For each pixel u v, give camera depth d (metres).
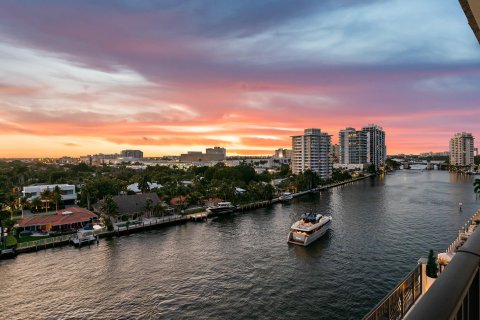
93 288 44.16
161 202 96.75
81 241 64.25
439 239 62.72
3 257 57.12
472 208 95.00
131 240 68.19
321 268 49.22
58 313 38.00
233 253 57.94
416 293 15.98
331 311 36.38
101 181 119.25
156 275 48.25
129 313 37.53
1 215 64.44
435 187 159.25
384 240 63.12
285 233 71.88
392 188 158.50
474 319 2.62
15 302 40.69
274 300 39.34
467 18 4.34
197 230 76.50
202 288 43.34
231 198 106.19
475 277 2.66
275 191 129.00
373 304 37.66
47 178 174.88
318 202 116.06
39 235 70.94
